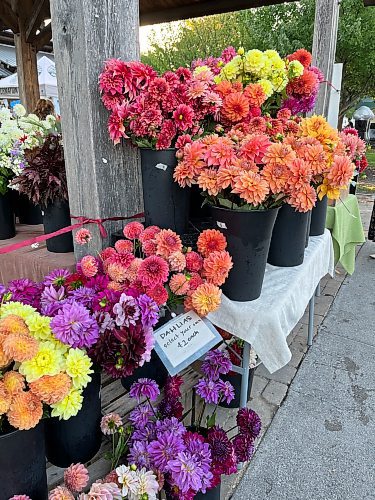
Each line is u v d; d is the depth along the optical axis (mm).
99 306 1031
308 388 2164
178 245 1254
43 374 854
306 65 2014
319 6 3008
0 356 832
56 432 1103
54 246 1620
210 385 1438
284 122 1787
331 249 2375
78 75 1271
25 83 4625
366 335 2738
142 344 986
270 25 9133
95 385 1126
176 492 1120
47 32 4516
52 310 1036
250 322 1348
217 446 1266
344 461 1680
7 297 1021
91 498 923
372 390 2156
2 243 1810
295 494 1521
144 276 1146
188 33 10977
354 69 9398
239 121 1535
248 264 1333
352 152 2168
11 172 1799
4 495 892
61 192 1504
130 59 1365
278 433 1832
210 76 1521
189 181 1300
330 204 2932
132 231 1340
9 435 854
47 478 1097
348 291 3471
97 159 1349
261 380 2221
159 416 1284
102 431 1174
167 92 1285
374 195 8172
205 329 1313
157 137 1312
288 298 1482
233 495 1512
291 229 1657
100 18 1247
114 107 1261
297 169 1207
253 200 1165
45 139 1676
